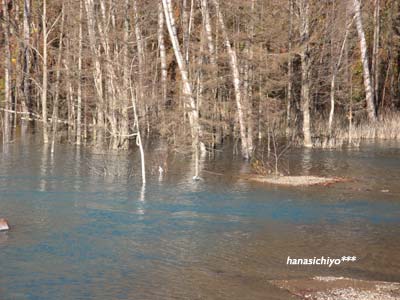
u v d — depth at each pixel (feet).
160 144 143.13
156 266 52.06
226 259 54.34
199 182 93.45
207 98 136.26
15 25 173.06
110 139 140.15
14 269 50.47
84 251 55.72
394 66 223.92
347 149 141.59
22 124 163.43
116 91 134.31
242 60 133.59
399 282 49.57
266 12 134.21
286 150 136.05
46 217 68.13
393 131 166.30
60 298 44.62
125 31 134.51
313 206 76.84
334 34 172.55
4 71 185.78
